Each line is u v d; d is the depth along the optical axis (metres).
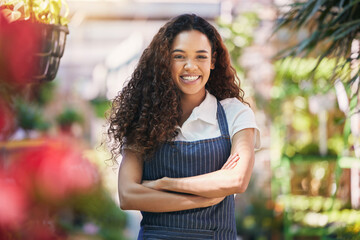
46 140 3.92
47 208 3.19
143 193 2.07
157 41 2.15
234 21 5.69
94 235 4.56
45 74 2.01
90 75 8.91
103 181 5.44
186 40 2.09
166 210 2.04
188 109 2.21
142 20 7.62
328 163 4.85
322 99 4.59
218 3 7.22
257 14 5.61
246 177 2.04
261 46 5.48
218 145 2.12
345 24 2.62
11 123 3.05
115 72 7.91
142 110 2.16
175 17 2.16
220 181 2.01
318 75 4.41
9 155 3.17
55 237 3.01
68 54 8.54
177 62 2.10
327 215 4.09
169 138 2.11
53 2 2.00
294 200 4.65
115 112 2.30
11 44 1.90
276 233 5.12
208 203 2.03
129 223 6.02
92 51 8.82
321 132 4.76
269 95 5.37
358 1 2.59
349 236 3.50
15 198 2.60
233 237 2.17
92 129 8.48
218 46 2.26
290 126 4.91
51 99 5.51
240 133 2.14
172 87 2.13
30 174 3.06
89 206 4.65
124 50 7.87
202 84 2.12
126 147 2.18
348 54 2.81
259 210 5.26
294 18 2.93
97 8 7.30
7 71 1.94
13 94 2.64
